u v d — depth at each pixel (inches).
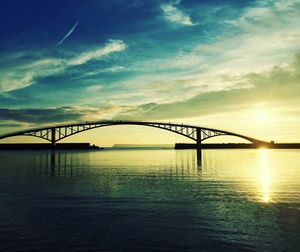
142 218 656.4
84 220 642.8
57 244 500.4
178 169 2046.0
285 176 1531.7
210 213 700.0
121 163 2783.0
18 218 660.1
